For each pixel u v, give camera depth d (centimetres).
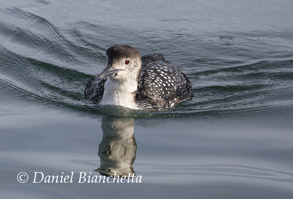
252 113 1329
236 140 1178
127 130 1241
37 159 1066
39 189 962
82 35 1731
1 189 955
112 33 1753
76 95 1422
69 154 1098
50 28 1750
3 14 1830
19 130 1196
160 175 1027
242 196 953
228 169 1049
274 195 960
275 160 1086
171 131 1233
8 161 1052
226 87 1505
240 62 1652
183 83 1449
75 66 1588
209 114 1332
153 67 1420
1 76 1490
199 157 1099
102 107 1332
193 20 1856
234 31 1800
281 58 1670
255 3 1984
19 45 1669
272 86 1505
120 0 1986
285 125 1254
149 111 1341
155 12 1898
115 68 1268
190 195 953
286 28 1823
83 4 1934
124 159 1092
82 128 1233
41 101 1369
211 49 1712
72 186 979
